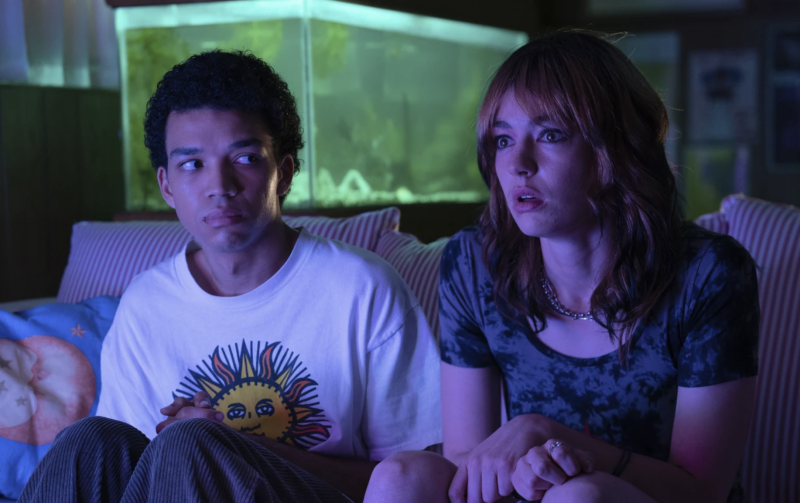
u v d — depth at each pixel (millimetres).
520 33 3922
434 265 1603
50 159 3596
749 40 5527
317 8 2824
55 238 3641
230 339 1245
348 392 1219
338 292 1229
